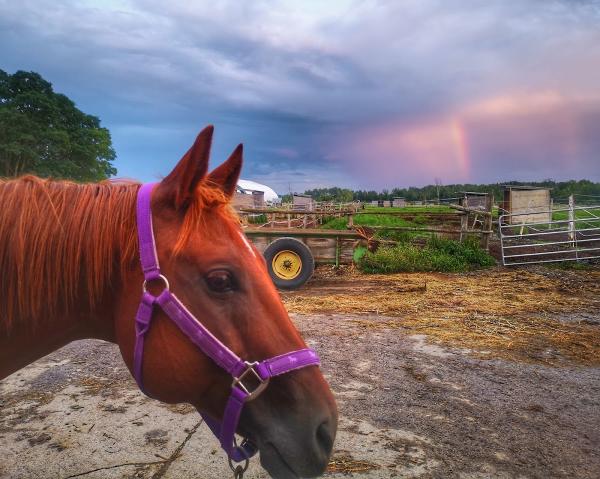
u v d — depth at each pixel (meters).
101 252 1.28
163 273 1.21
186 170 1.21
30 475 2.29
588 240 10.55
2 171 34.56
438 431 2.89
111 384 3.53
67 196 1.35
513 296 7.33
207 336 1.18
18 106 36.31
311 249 9.12
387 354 4.39
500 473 2.44
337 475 2.38
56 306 1.32
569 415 3.18
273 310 1.26
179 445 2.63
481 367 4.09
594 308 6.52
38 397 3.26
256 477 2.34
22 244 1.25
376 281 8.70
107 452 2.54
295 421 1.19
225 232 1.29
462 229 11.22
